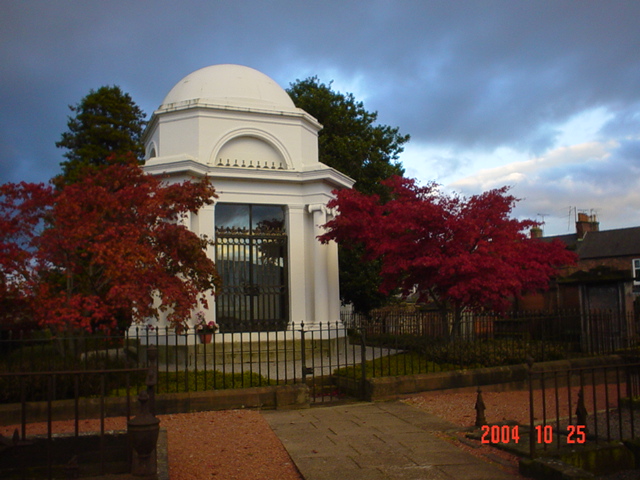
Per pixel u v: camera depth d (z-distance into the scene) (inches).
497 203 528.1
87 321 377.1
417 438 321.7
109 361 424.8
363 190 1040.8
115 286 381.7
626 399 388.5
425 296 576.7
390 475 261.7
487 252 504.4
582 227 1207.6
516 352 505.4
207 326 474.6
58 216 402.0
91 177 448.8
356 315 958.4
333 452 295.7
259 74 741.9
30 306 398.3
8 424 349.4
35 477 220.5
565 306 897.5
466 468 270.8
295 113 686.5
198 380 426.6
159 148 664.4
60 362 397.7
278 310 655.8
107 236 404.2
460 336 540.1
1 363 395.5
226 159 663.1
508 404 409.7
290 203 669.3
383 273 523.2
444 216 524.1
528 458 267.9
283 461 283.3
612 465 277.6
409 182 556.1
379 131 1107.3
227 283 634.8
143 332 599.8
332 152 1042.7
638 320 604.1
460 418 367.2
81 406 362.0
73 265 416.8
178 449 301.6
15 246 394.6
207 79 702.5
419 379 442.9
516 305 968.3
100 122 1171.9
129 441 225.0
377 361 524.4
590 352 568.7
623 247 1048.8
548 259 590.9
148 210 423.5
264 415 378.9
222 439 320.2
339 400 434.6
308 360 579.8
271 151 682.2
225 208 652.7
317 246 660.7
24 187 410.9
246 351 601.3
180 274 554.6
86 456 240.5
